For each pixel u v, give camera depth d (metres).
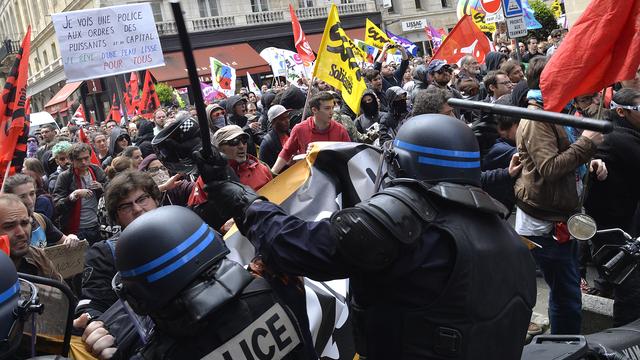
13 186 4.30
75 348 2.54
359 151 3.08
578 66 3.39
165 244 1.75
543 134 3.54
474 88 7.42
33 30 42.69
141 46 7.86
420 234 1.88
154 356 1.87
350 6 35.00
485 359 1.90
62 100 32.88
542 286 5.27
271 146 6.40
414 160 1.99
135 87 16.94
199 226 1.84
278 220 2.04
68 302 2.46
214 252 1.82
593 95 4.13
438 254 1.91
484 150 4.34
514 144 4.48
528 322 2.06
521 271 2.03
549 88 3.48
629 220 4.33
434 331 1.89
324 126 5.61
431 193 1.95
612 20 3.29
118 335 2.48
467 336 1.87
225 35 31.25
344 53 6.86
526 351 2.50
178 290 1.74
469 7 16.47
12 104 4.26
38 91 44.16
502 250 1.97
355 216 1.87
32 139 13.80
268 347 1.86
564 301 3.80
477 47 11.12
